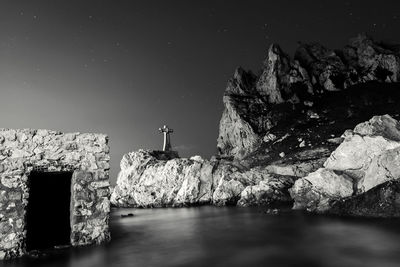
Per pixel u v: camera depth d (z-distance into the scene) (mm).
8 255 11250
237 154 48594
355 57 60031
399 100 43812
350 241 11305
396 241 10766
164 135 55375
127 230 17703
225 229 16297
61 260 10828
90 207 13203
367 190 17875
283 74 57312
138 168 41125
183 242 13367
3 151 11977
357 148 20406
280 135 45938
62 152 13023
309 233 13281
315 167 32156
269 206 26453
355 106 46438
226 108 56625
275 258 9898
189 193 34125
